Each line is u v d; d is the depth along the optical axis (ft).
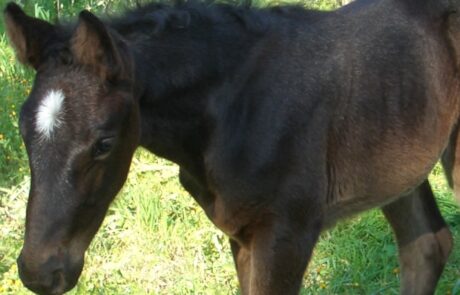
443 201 18.42
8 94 22.04
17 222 18.45
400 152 13.76
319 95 12.92
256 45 12.85
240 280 13.84
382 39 13.65
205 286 16.30
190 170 13.03
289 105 12.66
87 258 17.03
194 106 12.55
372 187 13.78
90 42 11.02
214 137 12.63
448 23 14.15
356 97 13.28
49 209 10.78
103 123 10.95
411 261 15.72
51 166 10.77
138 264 17.06
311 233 13.08
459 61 14.24
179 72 12.39
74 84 11.00
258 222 12.82
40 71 11.21
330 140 13.15
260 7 13.29
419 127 13.85
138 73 12.03
